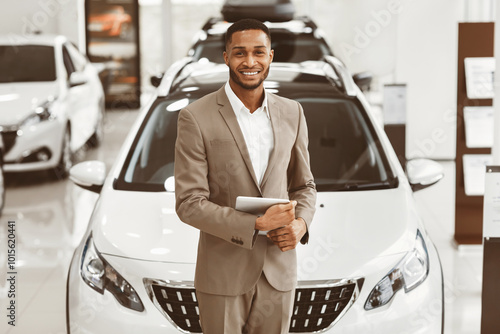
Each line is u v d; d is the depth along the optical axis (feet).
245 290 7.76
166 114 12.51
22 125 22.04
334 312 9.23
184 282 9.23
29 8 34.40
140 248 9.77
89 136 26.73
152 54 40.16
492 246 11.49
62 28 36.04
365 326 9.19
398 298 9.43
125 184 11.45
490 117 16.57
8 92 23.16
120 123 34.40
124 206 10.82
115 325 9.25
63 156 23.34
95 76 28.12
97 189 12.00
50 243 17.60
